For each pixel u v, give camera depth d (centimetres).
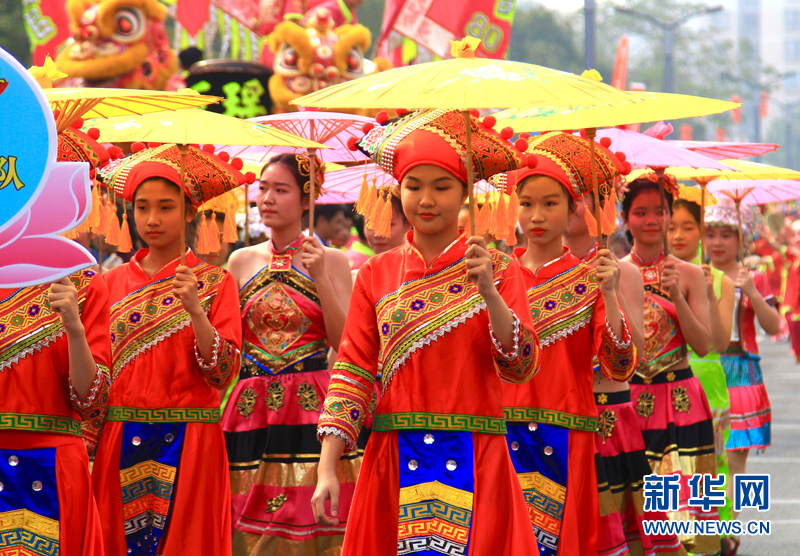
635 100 709
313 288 1074
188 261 970
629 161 1079
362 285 756
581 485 913
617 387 1046
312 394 1073
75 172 673
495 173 742
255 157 1249
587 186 938
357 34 2270
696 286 1169
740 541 1402
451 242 746
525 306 747
